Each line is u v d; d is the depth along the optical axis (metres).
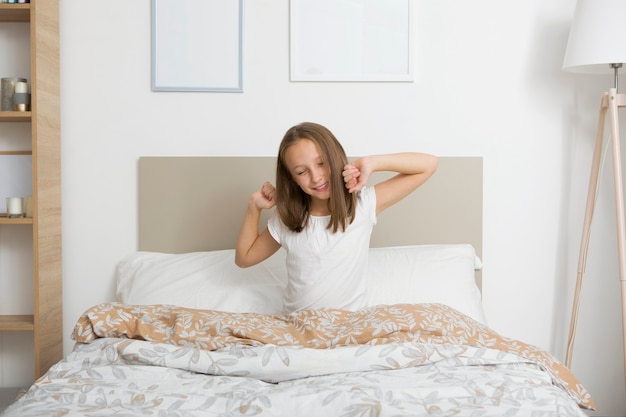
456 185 2.56
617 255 2.60
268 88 2.58
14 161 2.60
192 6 2.56
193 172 2.58
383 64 2.57
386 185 2.08
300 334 1.71
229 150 2.60
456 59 2.57
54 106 2.48
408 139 2.58
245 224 2.11
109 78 2.58
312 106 2.58
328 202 1.97
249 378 1.52
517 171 2.58
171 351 1.58
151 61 2.58
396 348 1.53
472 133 2.58
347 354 1.52
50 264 2.46
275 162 2.57
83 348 1.66
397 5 2.55
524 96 2.57
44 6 2.38
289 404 1.32
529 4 2.56
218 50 2.57
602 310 2.61
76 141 2.59
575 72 2.46
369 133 2.58
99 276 2.61
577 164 2.58
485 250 2.60
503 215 2.59
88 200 2.60
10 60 2.61
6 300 2.63
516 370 1.55
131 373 1.51
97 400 1.36
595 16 2.28
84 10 2.57
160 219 2.58
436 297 2.18
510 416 1.26
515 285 2.60
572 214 2.58
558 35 2.56
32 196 2.47
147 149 2.60
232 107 2.59
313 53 2.57
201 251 2.59
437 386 1.38
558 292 2.60
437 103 2.58
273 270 2.31
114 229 2.61
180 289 2.27
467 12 2.56
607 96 2.36
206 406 1.34
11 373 2.65
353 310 2.02
